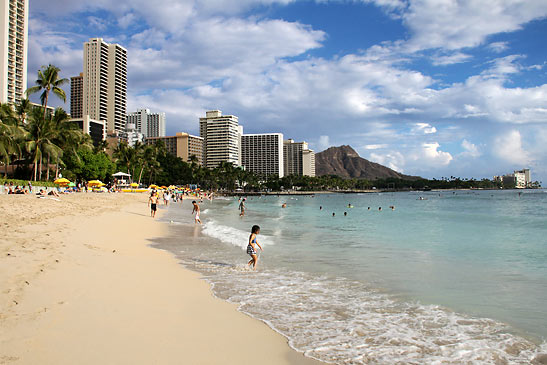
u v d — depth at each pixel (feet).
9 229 47.03
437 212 141.59
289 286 29.89
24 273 26.53
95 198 156.25
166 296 25.52
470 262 40.29
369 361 16.88
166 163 439.63
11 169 200.64
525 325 21.50
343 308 24.40
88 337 17.40
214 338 18.71
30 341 16.33
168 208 153.58
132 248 45.68
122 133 621.72
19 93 410.11
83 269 30.30
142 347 16.89
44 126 164.35
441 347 18.49
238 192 590.55
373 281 31.73
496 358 17.33
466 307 24.76
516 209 160.56
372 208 176.55
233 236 61.46
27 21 422.41
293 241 57.26
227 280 31.68
